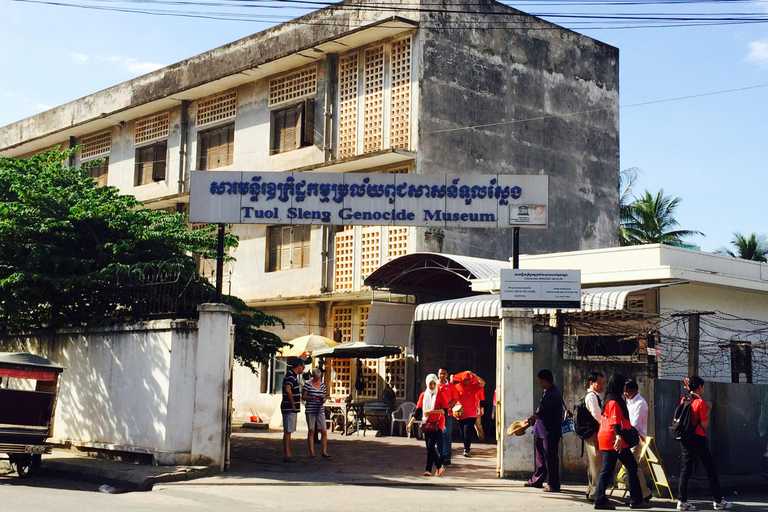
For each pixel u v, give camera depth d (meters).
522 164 24.20
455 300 18.27
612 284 16.78
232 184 13.33
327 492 10.90
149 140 29.22
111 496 10.63
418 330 21.08
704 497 12.15
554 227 24.83
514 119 24.16
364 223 13.41
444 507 9.95
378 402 20.55
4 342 17.22
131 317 14.62
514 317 12.76
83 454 14.25
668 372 15.83
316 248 23.56
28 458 12.59
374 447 16.94
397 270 20.06
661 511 10.49
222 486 11.32
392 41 22.44
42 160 18.25
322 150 23.53
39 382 13.02
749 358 18.05
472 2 23.38
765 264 18.91
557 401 11.60
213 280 26.70
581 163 26.05
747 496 12.64
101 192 17.31
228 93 26.80
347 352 20.05
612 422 10.37
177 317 13.51
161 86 28.88
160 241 16.36
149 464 12.81
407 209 13.41
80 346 15.03
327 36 24.11
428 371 21.16
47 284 14.92
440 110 22.11
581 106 26.33
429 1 22.19
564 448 12.66
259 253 25.31
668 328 16.00
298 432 20.94
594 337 15.13
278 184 13.41
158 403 12.91
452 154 22.25
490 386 22.48
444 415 13.91
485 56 23.56
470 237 22.56
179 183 27.61
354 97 23.14
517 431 11.77
